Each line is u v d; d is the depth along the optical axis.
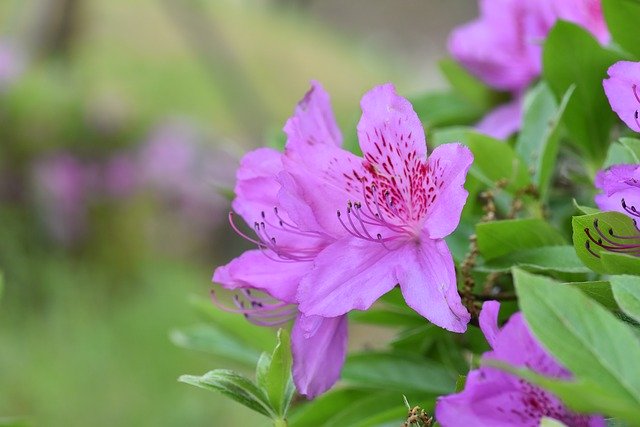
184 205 3.07
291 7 5.74
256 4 5.59
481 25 0.83
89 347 2.49
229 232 3.15
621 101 0.62
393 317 0.73
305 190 0.64
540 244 0.66
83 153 2.88
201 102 3.70
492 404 0.57
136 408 2.43
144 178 2.97
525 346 0.57
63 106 2.83
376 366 0.73
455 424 0.57
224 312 0.79
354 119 0.77
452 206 0.62
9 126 2.78
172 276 2.77
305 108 0.66
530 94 0.75
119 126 2.92
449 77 0.84
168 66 3.94
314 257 0.65
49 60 3.32
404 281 0.62
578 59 0.71
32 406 2.41
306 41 5.07
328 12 5.90
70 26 3.37
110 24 4.27
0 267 2.68
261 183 0.66
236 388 0.63
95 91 3.25
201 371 2.52
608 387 0.55
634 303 0.57
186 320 2.63
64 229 2.83
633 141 0.64
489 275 0.67
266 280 0.65
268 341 0.79
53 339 2.51
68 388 2.42
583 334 0.55
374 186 0.64
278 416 0.63
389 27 5.78
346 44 5.49
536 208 0.72
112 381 2.46
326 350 0.64
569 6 0.74
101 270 2.88
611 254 0.60
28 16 3.36
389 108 0.64
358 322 0.73
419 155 0.63
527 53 0.80
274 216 0.65
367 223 0.64
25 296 2.68
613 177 0.61
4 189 2.78
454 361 0.72
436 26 5.74
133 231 2.94
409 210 0.64
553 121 0.71
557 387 0.53
